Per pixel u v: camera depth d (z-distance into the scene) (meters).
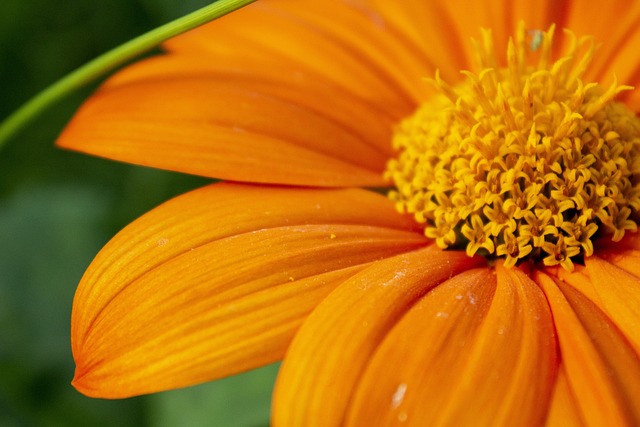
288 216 0.14
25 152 0.18
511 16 0.16
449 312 0.13
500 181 0.14
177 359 0.13
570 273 0.14
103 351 0.13
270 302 0.13
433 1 0.16
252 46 0.16
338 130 0.15
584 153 0.14
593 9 0.16
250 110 0.15
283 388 0.13
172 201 0.14
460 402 0.13
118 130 0.15
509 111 0.14
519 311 0.13
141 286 0.13
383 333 0.13
